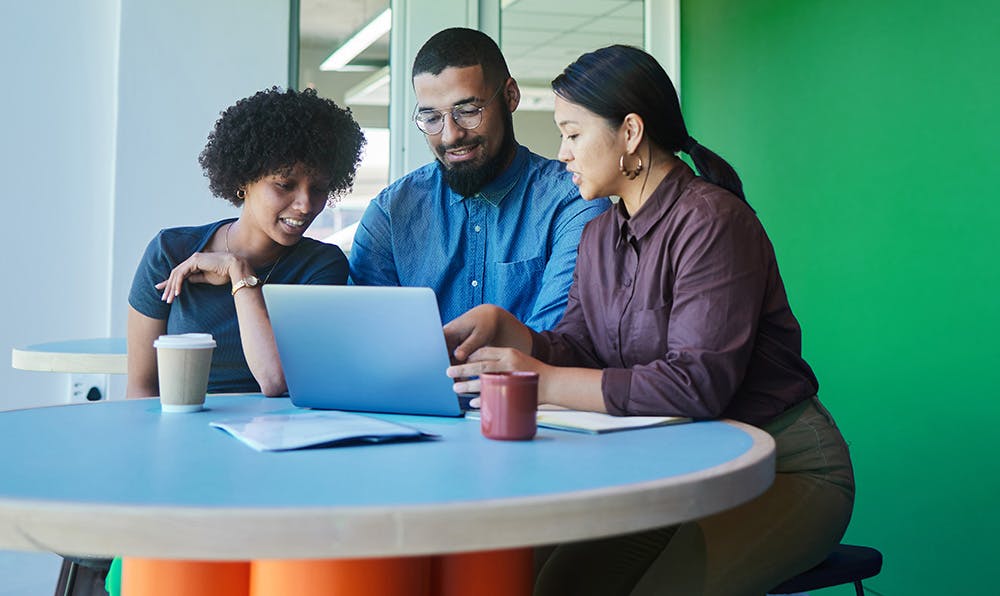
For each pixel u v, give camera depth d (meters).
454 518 0.74
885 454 2.83
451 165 2.12
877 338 2.87
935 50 2.60
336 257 2.02
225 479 0.86
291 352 1.43
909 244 2.72
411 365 1.36
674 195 1.56
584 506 0.79
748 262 1.45
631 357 1.62
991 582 2.37
